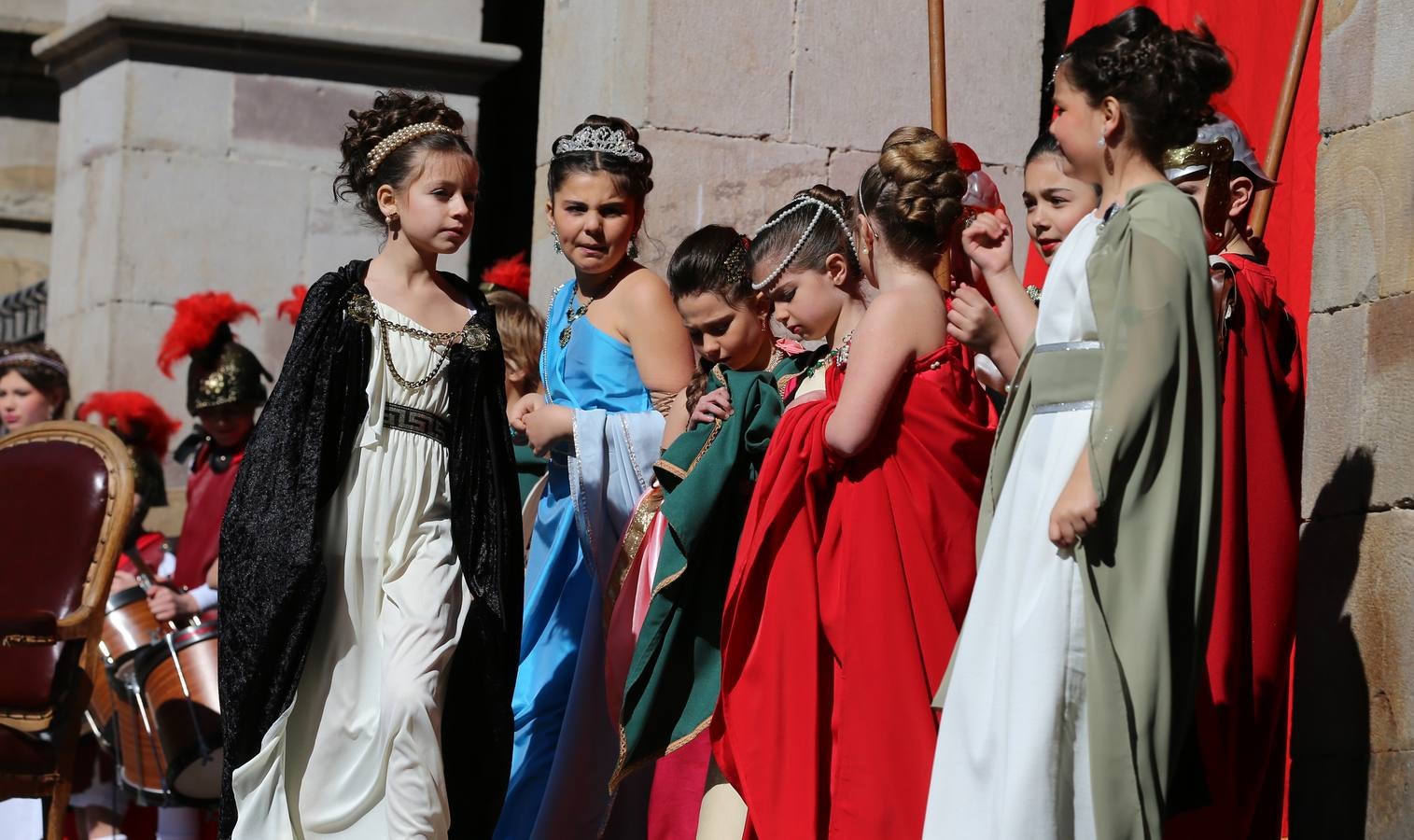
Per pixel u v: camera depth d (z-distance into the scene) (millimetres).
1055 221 7773
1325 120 8039
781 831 7172
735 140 11305
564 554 9148
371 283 8031
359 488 7715
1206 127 7469
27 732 9664
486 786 7867
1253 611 7172
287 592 7453
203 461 12094
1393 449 7496
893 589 7074
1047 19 14875
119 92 16141
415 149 7992
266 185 16312
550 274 12148
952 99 11727
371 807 7594
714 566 8031
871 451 7258
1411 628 7309
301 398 7656
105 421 12750
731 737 7355
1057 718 5859
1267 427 7223
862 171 11516
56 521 9992
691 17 11273
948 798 6191
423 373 7883
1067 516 5793
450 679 7832
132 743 10938
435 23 16578
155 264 16094
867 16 11570
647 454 8797
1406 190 7555
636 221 9148
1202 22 6422
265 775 7562
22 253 20453
